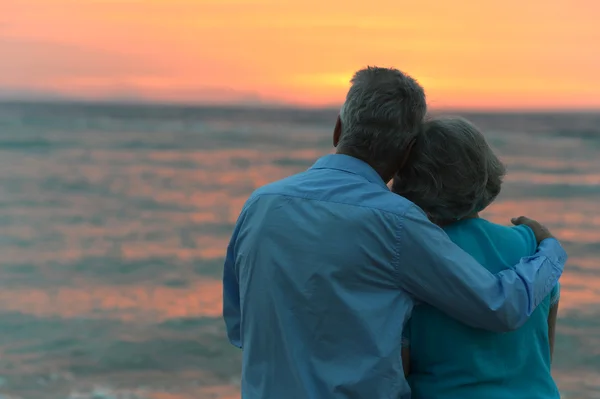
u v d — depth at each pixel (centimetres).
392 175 172
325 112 10344
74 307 961
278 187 162
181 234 1602
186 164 3256
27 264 1261
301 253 153
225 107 11600
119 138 4728
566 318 883
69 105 11225
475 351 162
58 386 643
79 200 2145
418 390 167
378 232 150
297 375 151
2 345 781
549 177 2688
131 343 789
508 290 153
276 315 154
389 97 160
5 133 4841
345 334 150
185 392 632
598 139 4703
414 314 165
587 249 1388
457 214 172
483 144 171
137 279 1144
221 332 837
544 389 167
